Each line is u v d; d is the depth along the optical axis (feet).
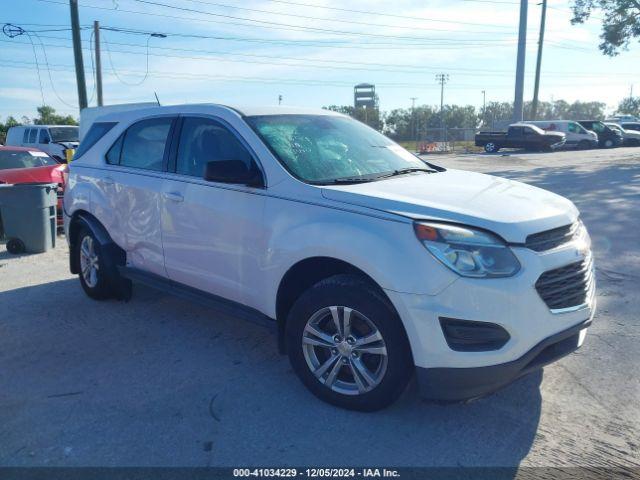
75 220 19.57
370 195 11.66
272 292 12.85
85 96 68.44
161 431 11.35
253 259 13.20
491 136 118.42
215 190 14.05
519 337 10.34
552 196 13.20
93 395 12.89
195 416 11.89
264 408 12.16
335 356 11.91
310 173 13.17
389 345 10.97
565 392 12.55
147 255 16.55
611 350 14.53
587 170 62.39
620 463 10.07
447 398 10.79
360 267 11.02
